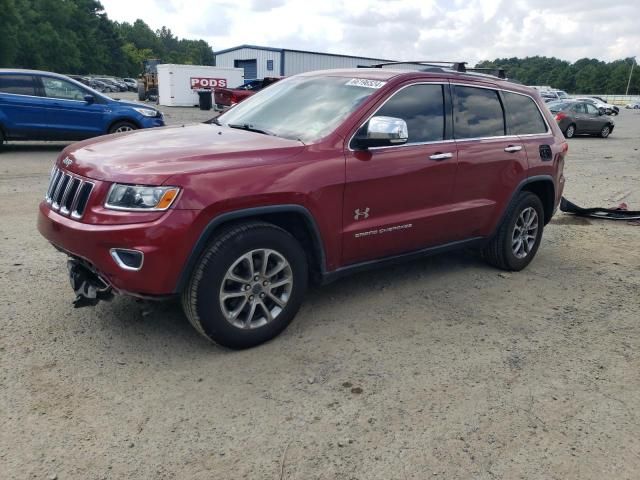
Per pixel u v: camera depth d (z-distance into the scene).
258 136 3.97
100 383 3.21
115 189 3.19
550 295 4.95
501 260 5.40
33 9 90.00
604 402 3.29
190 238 3.20
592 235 7.17
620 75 119.81
